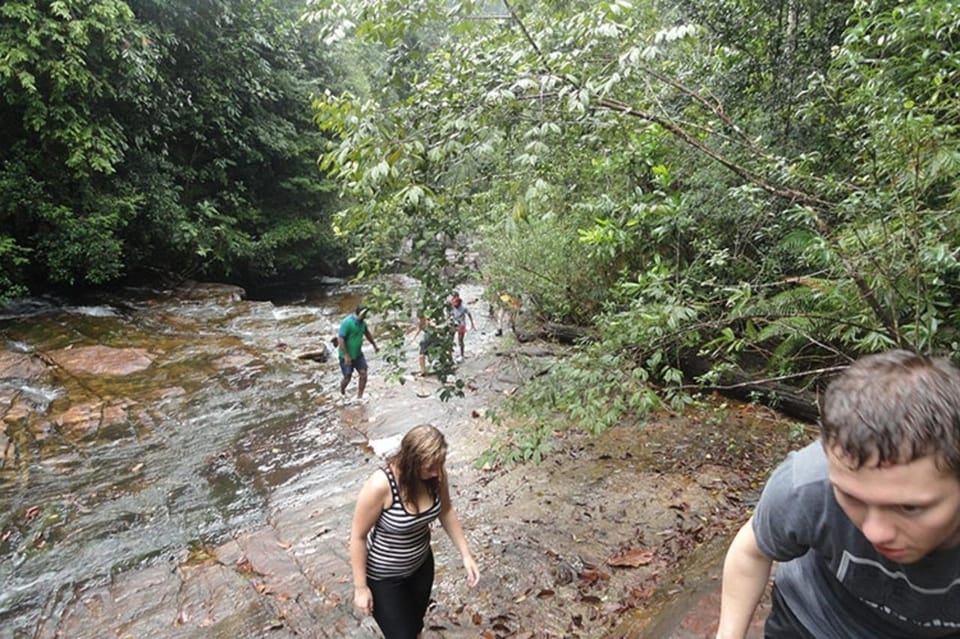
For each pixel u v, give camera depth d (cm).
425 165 321
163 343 1014
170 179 1478
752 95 603
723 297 442
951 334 296
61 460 618
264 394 823
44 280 1282
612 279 834
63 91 1095
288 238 1797
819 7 563
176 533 483
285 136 1783
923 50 306
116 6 1148
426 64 385
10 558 450
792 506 93
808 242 386
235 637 329
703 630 240
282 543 438
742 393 654
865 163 317
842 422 67
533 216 686
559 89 307
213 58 1555
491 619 321
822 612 104
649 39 325
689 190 536
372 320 1153
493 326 1201
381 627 245
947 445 60
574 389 378
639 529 406
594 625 308
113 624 358
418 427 235
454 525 266
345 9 334
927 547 67
